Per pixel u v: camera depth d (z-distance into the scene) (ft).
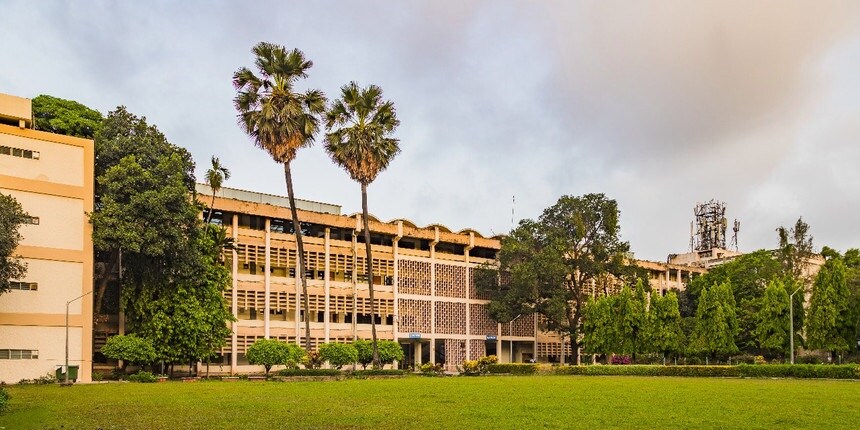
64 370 179.11
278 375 193.88
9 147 179.93
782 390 134.00
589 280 328.29
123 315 212.64
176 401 111.55
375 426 78.48
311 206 285.84
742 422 81.25
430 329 295.89
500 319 294.87
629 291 269.44
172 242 190.70
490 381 175.11
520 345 338.54
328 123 229.25
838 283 238.07
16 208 157.38
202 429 76.18
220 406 102.47
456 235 309.63
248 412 93.81
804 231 311.06
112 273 216.33
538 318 336.08
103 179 188.55
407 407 100.27
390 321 286.66
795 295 260.83
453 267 308.40
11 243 151.64
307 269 264.31
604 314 269.03
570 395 122.42
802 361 260.62
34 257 179.11
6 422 83.51
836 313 234.99
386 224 286.25
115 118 205.77
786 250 309.42
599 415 88.63
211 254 209.15
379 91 230.68
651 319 266.77
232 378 190.39
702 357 271.69
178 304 195.42
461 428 76.28
